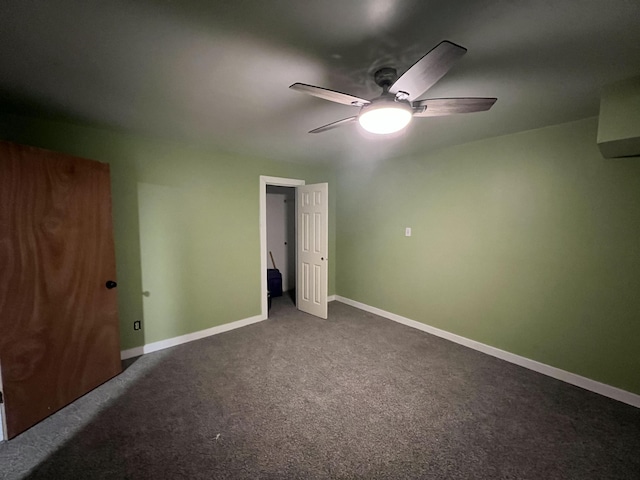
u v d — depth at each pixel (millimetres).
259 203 3766
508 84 1671
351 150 3328
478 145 2910
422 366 2691
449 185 3186
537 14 1069
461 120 2297
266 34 1207
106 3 1010
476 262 3002
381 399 2199
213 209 3344
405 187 3662
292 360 2797
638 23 1119
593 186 2250
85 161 2240
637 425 1928
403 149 3285
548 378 2502
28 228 1883
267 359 2814
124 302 2789
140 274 2871
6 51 1322
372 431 1874
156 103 1940
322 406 2117
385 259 3992
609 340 2232
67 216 2115
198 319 3301
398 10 1059
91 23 1126
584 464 1638
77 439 1795
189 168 3129
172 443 1767
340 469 1597
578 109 2057
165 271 3029
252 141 2930
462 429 1896
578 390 2326
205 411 2057
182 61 1420
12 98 1869
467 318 3111
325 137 2768
